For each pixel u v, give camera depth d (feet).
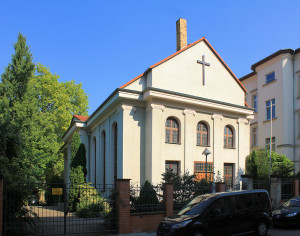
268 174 68.33
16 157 39.96
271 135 86.02
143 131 61.72
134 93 60.03
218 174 60.39
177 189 45.93
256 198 36.99
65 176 114.42
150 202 43.50
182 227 31.27
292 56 91.40
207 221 32.55
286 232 39.93
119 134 60.95
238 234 34.32
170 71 63.87
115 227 40.06
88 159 86.12
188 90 65.67
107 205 53.11
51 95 116.98
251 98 106.73
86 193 57.52
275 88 93.04
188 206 35.53
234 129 72.43
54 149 92.68
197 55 68.54
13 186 35.50
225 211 34.06
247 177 53.98
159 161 59.21
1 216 33.14
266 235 36.88
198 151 65.31
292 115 89.20
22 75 80.69
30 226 37.58
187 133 63.93
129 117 60.44
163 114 61.52
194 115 65.82
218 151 68.08
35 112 81.25
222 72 72.13
